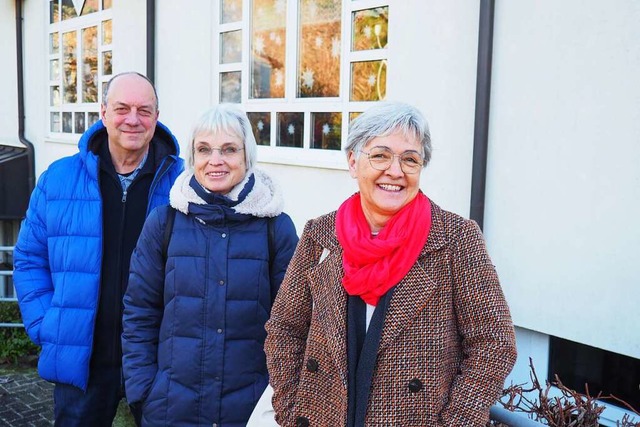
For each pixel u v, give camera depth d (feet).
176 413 7.09
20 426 14.38
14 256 9.05
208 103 18.83
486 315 5.25
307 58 16.42
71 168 8.80
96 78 24.79
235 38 18.26
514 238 11.10
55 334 8.54
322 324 5.70
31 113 29.32
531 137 10.75
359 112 15.10
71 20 26.08
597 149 9.85
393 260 5.38
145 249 7.41
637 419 9.73
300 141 16.66
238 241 7.22
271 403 6.32
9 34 30.40
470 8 11.78
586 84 9.95
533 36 10.63
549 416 7.76
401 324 5.33
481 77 11.27
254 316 7.18
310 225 6.15
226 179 7.18
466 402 5.16
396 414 5.35
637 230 9.41
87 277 8.52
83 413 8.75
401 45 13.14
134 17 21.59
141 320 7.47
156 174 8.90
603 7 9.67
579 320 10.20
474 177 11.48
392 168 5.45
